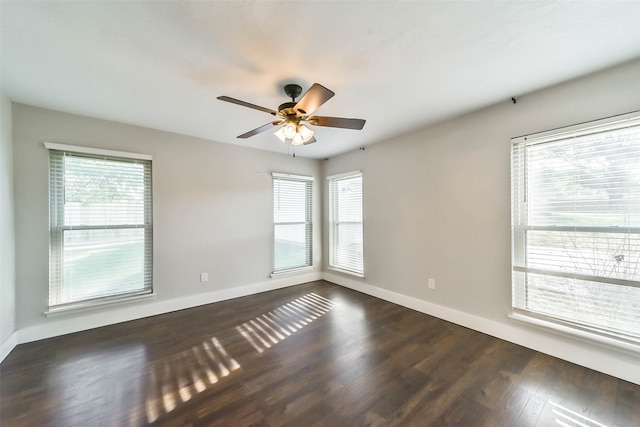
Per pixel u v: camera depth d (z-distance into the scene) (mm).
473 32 1523
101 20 1395
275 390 1806
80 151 2689
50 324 2578
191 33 1508
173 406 1658
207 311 3279
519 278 2426
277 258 4297
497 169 2535
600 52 1725
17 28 1442
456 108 2605
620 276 1912
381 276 3748
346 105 2520
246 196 3932
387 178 3635
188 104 2469
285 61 1796
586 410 1610
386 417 1564
